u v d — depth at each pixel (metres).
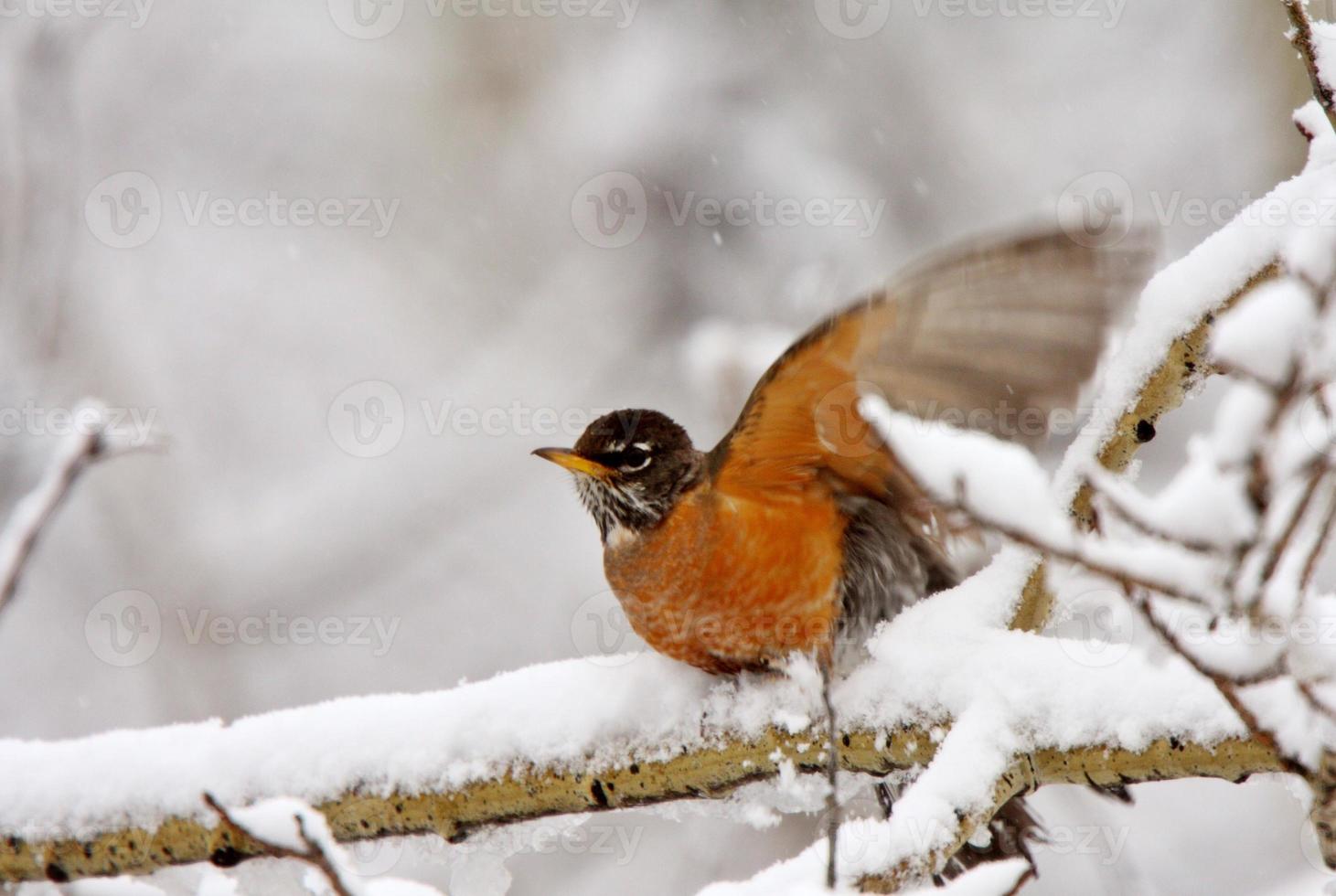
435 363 19.03
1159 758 5.46
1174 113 17.59
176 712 15.33
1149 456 14.81
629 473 7.28
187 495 17.09
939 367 6.41
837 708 6.23
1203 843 12.22
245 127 19.95
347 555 17.23
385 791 6.51
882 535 7.21
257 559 16.94
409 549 17.41
